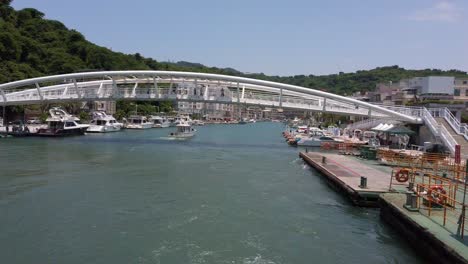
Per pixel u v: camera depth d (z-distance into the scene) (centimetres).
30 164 4350
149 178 3688
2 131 7744
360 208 2666
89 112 12912
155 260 1773
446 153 4303
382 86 11712
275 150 6731
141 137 8912
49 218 2356
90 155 5291
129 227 2217
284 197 3009
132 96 6781
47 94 7788
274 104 6525
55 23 16662
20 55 12088
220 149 6681
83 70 13688
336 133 9156
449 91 8681
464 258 1400
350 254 1866
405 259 1806
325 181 3638
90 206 2641
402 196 2423
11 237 2027
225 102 6606
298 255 1850
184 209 2602
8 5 14725
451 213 2012
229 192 3147
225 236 2095
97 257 1795
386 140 6425
